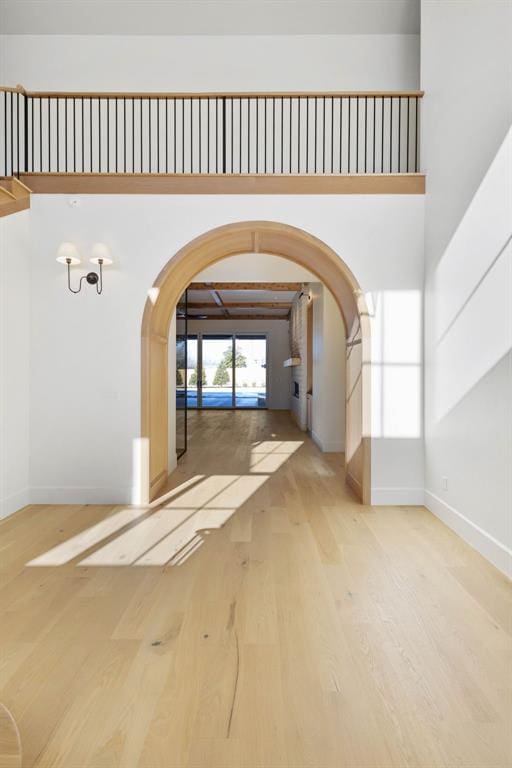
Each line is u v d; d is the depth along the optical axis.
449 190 3.71
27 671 1.92
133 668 1.94
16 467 4.13
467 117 3.38
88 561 3.05
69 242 4.25
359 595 2.58
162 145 5.82
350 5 5.33
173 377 5.76
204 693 1.78
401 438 4.29
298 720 1.65
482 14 3.15
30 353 4.30
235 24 5.58
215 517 3.96
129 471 4.32
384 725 1.63
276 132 5.79
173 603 2.49
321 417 7.26
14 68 5.73
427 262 4.21
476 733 1.59
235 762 1.47
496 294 2.97
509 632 2.22
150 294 4.30
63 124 5.79
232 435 8.88
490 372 3.05
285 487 4.95
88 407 4.32
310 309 9.30
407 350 4.29
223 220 4.30
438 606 2.46
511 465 2.81
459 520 3.52
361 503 4.37
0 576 2.83
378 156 5.73
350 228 4.30
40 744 1.54
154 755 1.50
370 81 5.71
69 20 5.55
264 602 2.50
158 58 5.75
